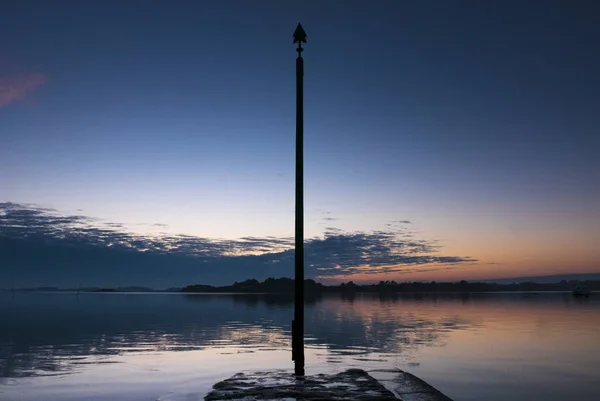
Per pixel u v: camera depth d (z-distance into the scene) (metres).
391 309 55.72
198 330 29.66
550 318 38.94
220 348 21.05
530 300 92.62
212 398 10.88
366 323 34.53
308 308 59.09
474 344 22.19
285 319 39.88
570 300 92.31
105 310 56.78
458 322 35.19
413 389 11.97
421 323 34.38
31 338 24.67
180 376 14.45
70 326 32.41
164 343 22.73
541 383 13.87
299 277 15.43
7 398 11.56
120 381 13.62
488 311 50.31
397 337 25.23
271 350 20.44
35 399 11.48
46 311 54.03
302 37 17.03
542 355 18.92
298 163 16.52
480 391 12.88
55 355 18.59
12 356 18.28
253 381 13.04
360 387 11.94
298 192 16.34
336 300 97.12
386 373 14.47
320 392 11.29
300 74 16.89
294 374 14.27
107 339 24.30
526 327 30.73
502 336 25.50
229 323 35.47
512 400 11.95
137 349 20.53
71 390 12.42
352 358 18.14
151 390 12.41
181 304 78.81
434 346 21.56
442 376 14.86
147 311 54.12
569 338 24.42
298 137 16.62
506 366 16.58
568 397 12.23
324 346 21.62
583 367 16.34
